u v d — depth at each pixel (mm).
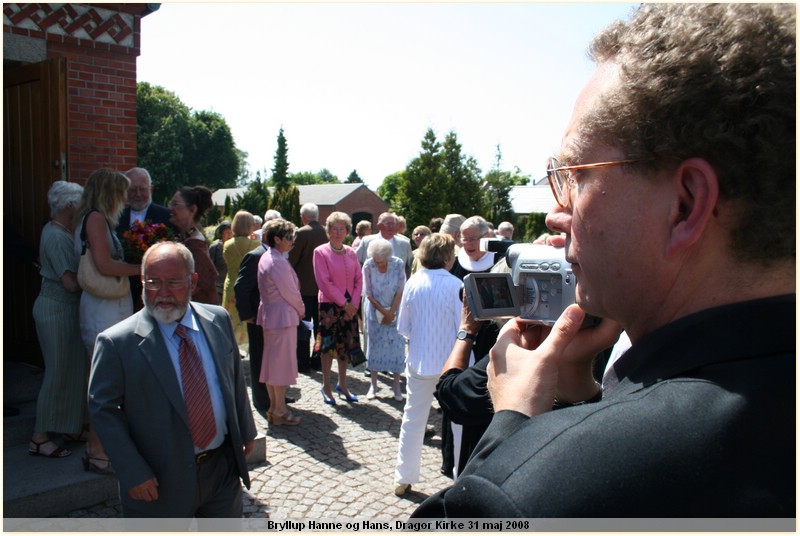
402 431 4047
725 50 582
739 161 579
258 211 43656
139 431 2469
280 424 5258
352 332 6000
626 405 587
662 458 529
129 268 3730
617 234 655
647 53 633
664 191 625
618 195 649
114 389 2445
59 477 3609
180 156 59875
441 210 35031
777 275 602
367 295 6059
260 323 5184
